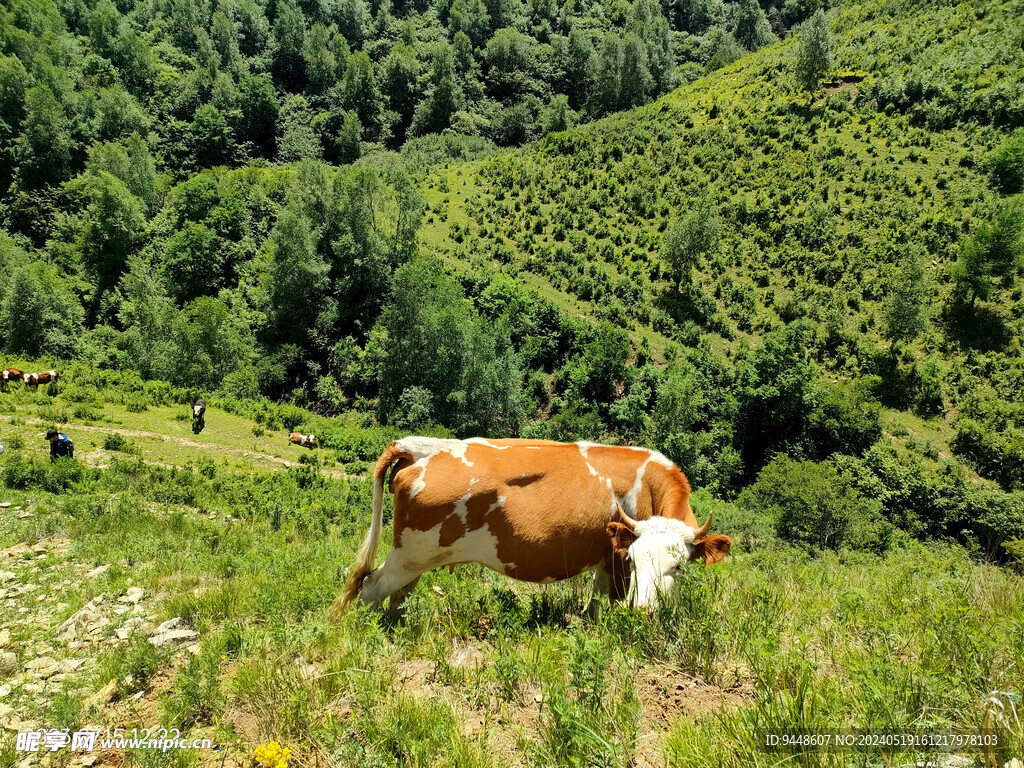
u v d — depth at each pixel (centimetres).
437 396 5475
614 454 638
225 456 2786
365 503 2223
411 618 546
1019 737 295
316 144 13212
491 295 6122
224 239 7144
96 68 12506
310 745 368
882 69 8750
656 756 335
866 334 5841
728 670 423
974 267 5734
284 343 6081
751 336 6025
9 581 866
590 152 8862
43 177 8862
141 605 707
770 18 19312
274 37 16325
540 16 19275
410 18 18775
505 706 393
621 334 5600
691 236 6319
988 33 8512
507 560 595
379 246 6556
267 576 793
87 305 6906
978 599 561
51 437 1956
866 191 7044
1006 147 6619
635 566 551
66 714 429
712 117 9119
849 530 3059
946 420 5153
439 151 11844
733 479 4872
